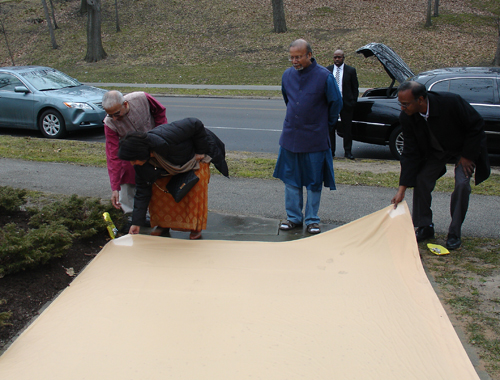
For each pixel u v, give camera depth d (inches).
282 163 186.5
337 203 219.9
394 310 122.4
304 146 177.2
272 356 104.3
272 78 850.1
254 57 990.4
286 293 131.1
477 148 156.0
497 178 262.5
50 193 231.3
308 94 172.9
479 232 182.9
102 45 1127.6
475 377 97.9
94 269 146.6
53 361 103.8
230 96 708.7
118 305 125.6
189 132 154.4
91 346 108.8
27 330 115.3
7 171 273.4
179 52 1059.9
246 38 1087.0
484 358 109.9
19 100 405.7
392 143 313.4
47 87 415.2
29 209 185.9
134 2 1349.7
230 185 249.9
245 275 142.0
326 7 1202.0
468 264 155.9
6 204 186.2
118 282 138.3
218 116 526.0
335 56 302.5
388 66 319.0
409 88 150.3
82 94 412.2
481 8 1164.5
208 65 970.1
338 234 167.5
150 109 177.6
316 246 161.5
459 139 159.8
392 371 99.7
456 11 1142.3
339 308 123.5
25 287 139.3
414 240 156.6
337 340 110.0
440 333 112.7
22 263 139.6
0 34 1298.0
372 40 986.7
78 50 1142.3
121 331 114.1
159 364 102.1
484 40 956.0
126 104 164.9
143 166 151.3
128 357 104.5
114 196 177.6
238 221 197.8
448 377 98.0
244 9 1237.7
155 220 172.6
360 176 265.0
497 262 156.4
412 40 972.6
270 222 196.4
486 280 144.8
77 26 1291.8
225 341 109.6
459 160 166.2
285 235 182.2
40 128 407.8
